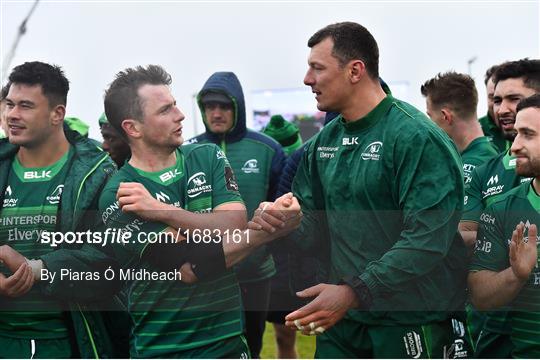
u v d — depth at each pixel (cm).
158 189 384
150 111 381
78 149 399
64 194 390
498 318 396
